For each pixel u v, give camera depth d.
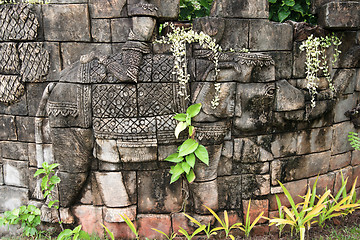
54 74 2.66
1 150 2.95
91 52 2.56
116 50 2.60
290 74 2.81
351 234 2.79
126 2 2.52
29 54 2.62
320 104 2.92
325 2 2.90
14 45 2.63
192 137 2.58
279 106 2.73
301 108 2.82
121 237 2.80
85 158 2.64
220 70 2.55
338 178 3.28
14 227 2.95
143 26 2.45
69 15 2.56
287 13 3.12
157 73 2.48
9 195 3.00
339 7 2.78
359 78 3.22
